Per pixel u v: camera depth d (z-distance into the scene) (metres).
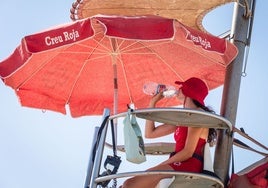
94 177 7.46
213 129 8.14
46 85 10.42
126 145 7.57
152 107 8.10
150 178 7.77
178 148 8.00
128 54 10.55
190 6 10.37
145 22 8.17
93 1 10.23
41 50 8.20
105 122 7.75
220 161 9.15
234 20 9.98
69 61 10.32
